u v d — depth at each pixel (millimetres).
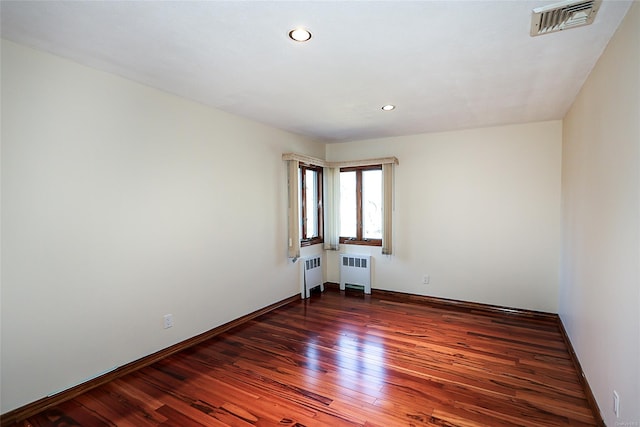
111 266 2668
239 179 3900
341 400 2416
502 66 2453
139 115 2830
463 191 4562
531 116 3828
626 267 1729
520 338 3512
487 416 2223
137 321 2863
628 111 1724
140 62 2400
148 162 2916
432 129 4504
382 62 2385
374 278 5305
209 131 3494
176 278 3186
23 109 2166
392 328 3811
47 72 2268
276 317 4191
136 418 2217
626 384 1706
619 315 1822
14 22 1862
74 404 2359
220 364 2959
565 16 1784
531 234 4184
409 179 4934
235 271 3867
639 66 1574
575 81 2727
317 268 5375
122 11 1744
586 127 2652
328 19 1815
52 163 2309
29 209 2209
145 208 2902
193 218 3338
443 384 2621
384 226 5020
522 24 1874
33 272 2236
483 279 4477
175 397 2453
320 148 5453
